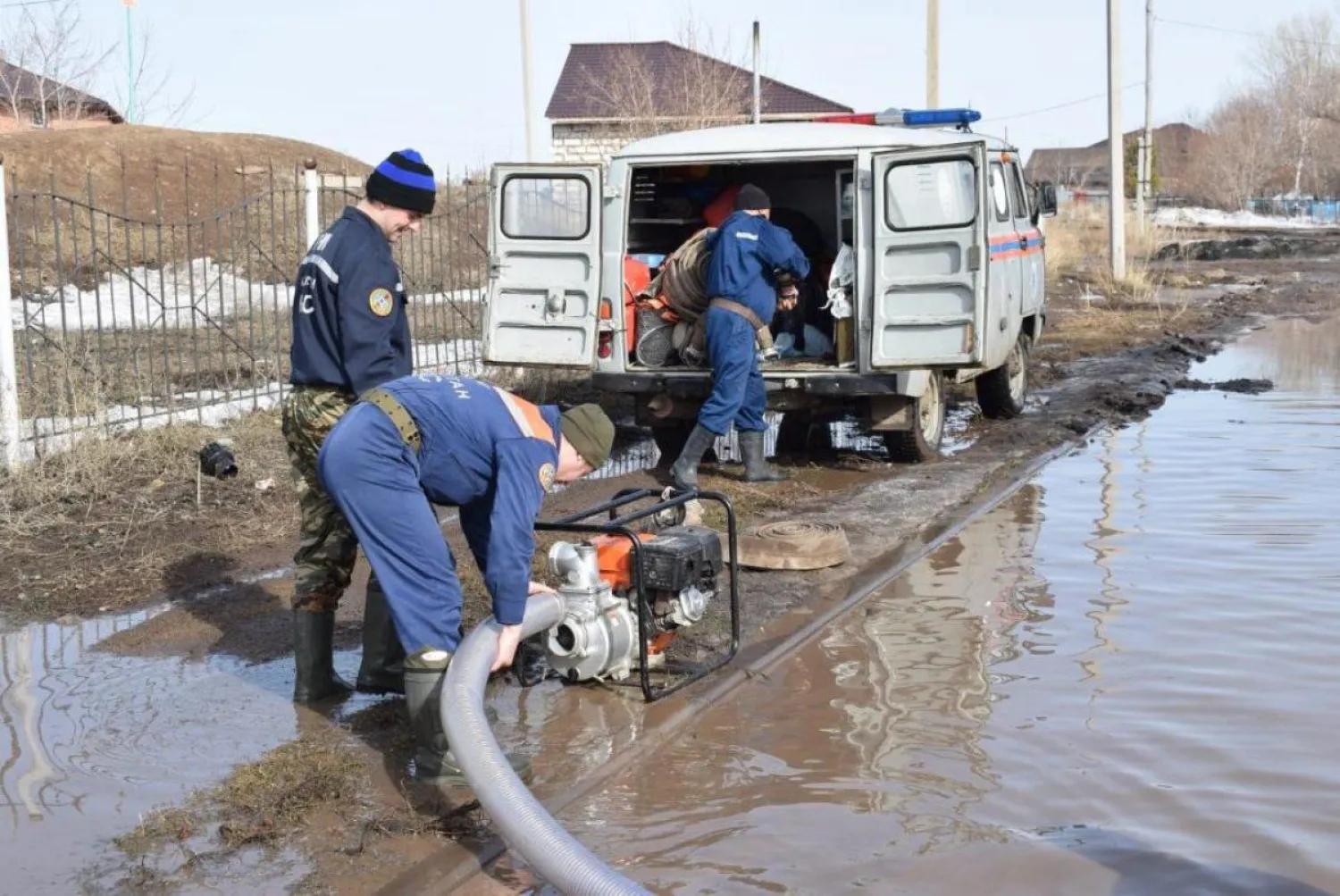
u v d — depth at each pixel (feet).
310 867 12.28
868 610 20.02
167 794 13.82
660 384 29.35
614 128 101.30
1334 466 29.63
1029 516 25.66
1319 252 114.21
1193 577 21.29
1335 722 15.42
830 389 28.30
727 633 18.80
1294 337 57.06
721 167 33.91
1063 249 98.53
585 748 14.93
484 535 15.12
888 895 11.80
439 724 13.80
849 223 33.35
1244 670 17.12
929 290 27.07
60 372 29.84
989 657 17.87
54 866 12.30
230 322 46.93
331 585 16.21
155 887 11.90
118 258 56.18
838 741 15.21
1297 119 251.39
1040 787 13.89
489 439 13.79
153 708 16.20
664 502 16.65
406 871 12.21
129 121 103.30
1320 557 22.27
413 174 15.35
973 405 39.96
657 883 12.05
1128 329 59.57
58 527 23.61
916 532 24.62
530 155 58.49
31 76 100.17
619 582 16.44
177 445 27.91
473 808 13.44
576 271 29.66
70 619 19.58
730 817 13.37
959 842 12.75
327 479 13.56
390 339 15.48
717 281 27.04
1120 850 12.52
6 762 14.60
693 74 73.82
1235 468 29.73
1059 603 20.15
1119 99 78.48
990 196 31.73
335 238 15.31
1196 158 263.70
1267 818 13.09
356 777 14.17
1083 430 35.17
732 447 33.71
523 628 14.53
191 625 19.24
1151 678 16.92
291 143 79.92
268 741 15.17
